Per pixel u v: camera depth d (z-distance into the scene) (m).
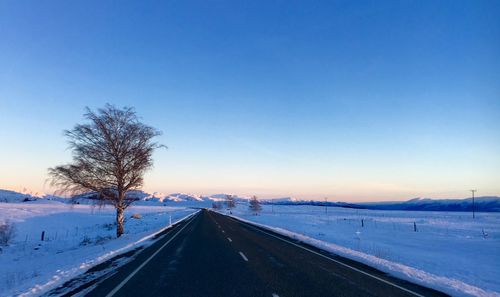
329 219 58.88
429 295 7.80
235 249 16.89
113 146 23.70
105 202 25.03
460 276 11.05
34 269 11.97
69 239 26.66
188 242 20.19
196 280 9.41
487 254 16.77
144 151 24.78
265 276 10.02
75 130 22.92
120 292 8.00
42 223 36.38
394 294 7.88
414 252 17.27
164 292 8.00
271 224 41.75
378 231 32.28
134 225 39.50
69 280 9.40
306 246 18.33
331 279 9.59
